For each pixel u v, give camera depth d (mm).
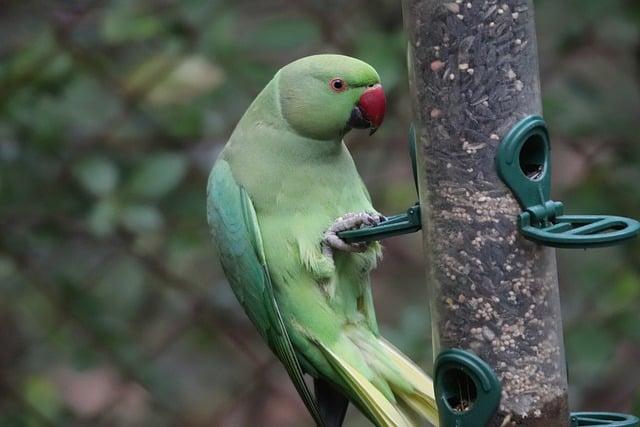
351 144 10414
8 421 10578
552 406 7137
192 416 10859
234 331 11008
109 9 10320
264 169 7547
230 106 10414
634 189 10344
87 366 10547
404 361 7570
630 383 10602
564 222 6957
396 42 10148
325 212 7527
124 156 10383
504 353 7090
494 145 7039
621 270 10391
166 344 10594
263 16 10523
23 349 10734
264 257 7512
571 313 10414
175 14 10281
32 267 10484
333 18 10359
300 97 7484
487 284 7086
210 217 7766
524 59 7051
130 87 10352
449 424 7145
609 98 10594
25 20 10500
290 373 7637
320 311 7504
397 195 10625
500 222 7047
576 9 10414
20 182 10352
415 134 7281
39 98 10297
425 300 11203
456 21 7070
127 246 10414
